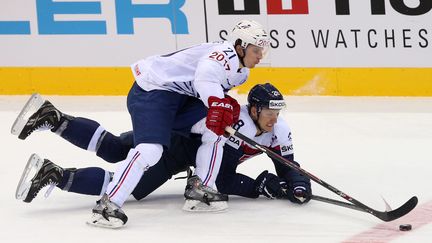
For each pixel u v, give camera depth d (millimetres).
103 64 24391
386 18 23922
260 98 13484
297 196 13656
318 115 21969
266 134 14031
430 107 22859
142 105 13078
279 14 24031
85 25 24234
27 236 12383
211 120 12594
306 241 12008
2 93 24625
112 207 12570
